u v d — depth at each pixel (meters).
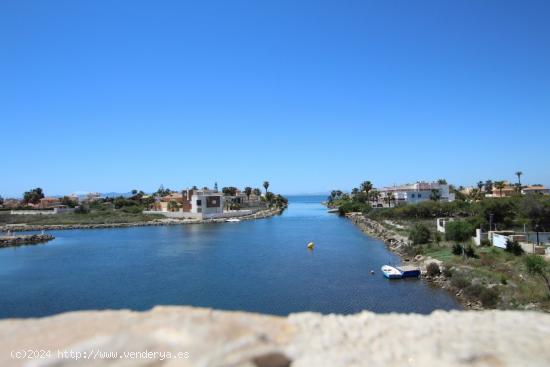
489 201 66.50
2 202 188.75
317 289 40.81
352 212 151.25
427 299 36.66
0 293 41.34
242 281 44.72
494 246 50.09
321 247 69.62
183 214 136.75
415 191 143.88
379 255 60.66
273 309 34.84
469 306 34.31
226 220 130.25
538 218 58.75
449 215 102.50
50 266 56.19
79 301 38.16
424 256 53.56
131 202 173.62
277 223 123.00
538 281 32.94
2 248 77.88
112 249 72.19
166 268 52.91
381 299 37.03
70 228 114.62
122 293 40.62
